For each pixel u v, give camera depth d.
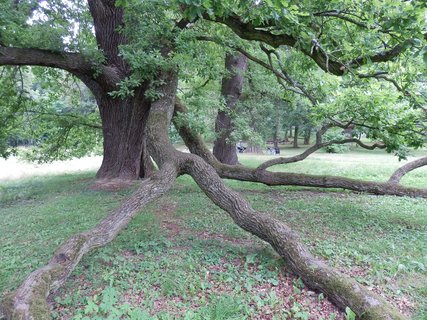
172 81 7.11
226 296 3.29
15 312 2.70
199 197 7.75
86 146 13.34
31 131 12.23
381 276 3.69
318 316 3.06
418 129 6.09
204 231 5.36
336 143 7.54
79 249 3.62
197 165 5.32
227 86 12.52
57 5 9.41
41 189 9.73
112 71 8.80
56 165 17.28
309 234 5.13
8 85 10.66
